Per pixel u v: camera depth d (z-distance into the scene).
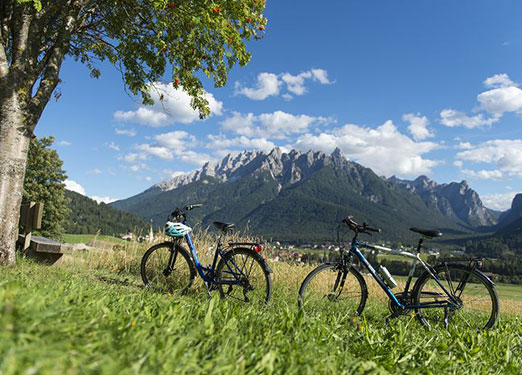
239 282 5.36
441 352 3.39
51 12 6.99
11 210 6.29
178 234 5.86
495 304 4.88
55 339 1.87
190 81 8.70
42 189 35.19
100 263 8.23
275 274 7.30
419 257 5.08
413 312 5.00
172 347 2.12
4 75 6.33
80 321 2.25
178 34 7.54
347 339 3.21
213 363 2.11
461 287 4.98
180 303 3.38
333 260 5.29
